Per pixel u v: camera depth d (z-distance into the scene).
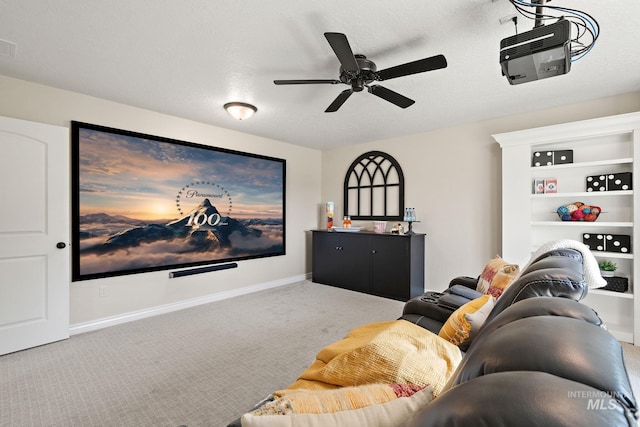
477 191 3.83
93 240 3.04
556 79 2.60
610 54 2.17
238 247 4.29
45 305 2.68
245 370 2.27
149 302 3.43
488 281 2.34
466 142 3.91
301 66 2.38
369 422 0.61
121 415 1.77
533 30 1.55
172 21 1.83
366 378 0.89
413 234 4.04
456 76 2.54
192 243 3.79
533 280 0.78
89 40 2.04
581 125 2.91
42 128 2.67
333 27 1.88
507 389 0.33
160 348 2.62
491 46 2.09
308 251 5.36
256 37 2.00
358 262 4.49
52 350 2.57
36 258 2.64
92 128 3.03
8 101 2.60
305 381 1.12
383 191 4.73
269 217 4.69
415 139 4.38
